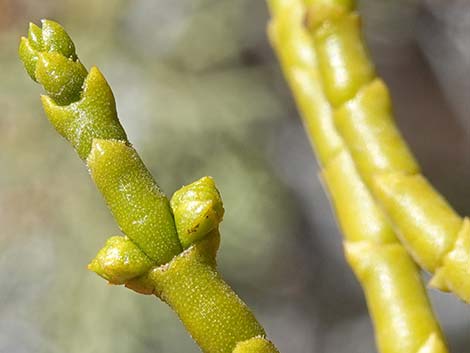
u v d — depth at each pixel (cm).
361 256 8
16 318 21
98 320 21
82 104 6
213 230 6
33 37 6
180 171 23
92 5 23
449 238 7
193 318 6
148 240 6
